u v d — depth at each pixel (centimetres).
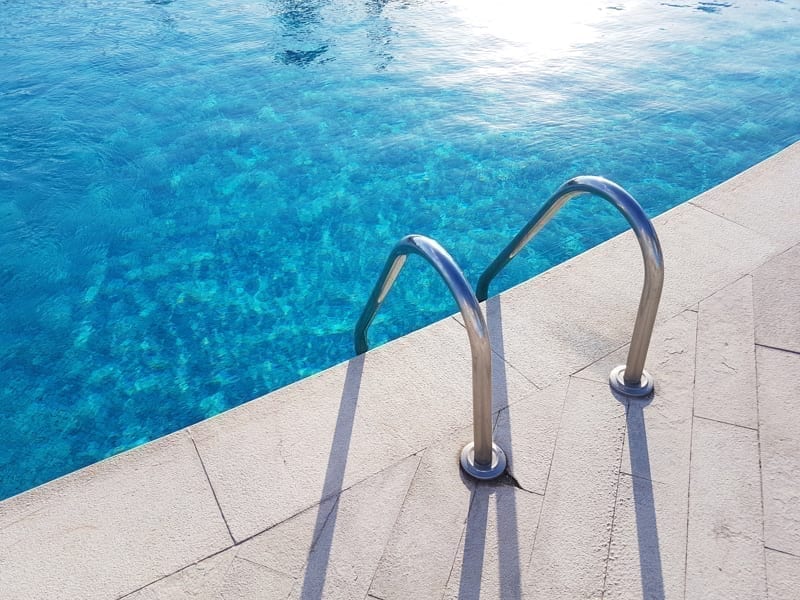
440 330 282
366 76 795
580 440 226
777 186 380
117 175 588
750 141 615
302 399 247
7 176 584
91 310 439
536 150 612
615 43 890
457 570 187
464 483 212
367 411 241
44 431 354
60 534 200
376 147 625
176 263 481
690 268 312
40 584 187
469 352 270
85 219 528
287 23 1000
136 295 452
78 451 343
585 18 1007
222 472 219
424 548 193
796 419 233
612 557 190
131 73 809
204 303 444
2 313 434
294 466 220
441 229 507
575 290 301
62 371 392
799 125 643
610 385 248
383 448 226
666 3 1079
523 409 239
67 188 570
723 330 274
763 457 219
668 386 248
